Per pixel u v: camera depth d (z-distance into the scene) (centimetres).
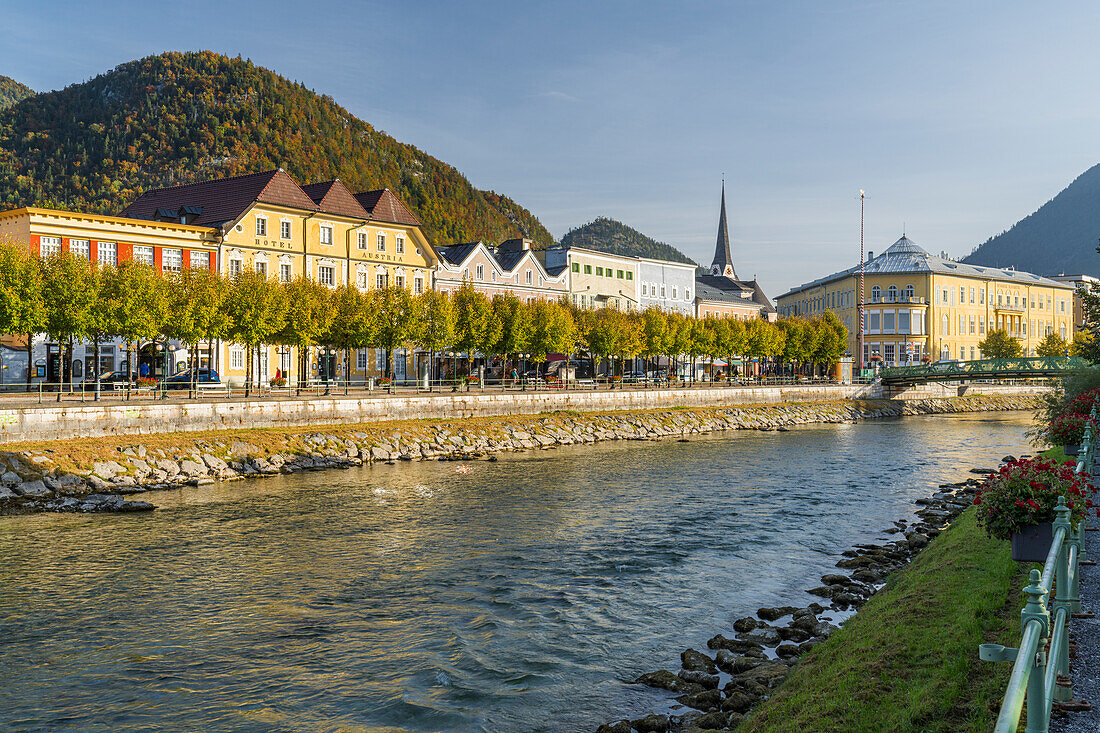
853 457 5278
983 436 6869
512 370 8288
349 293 6172
